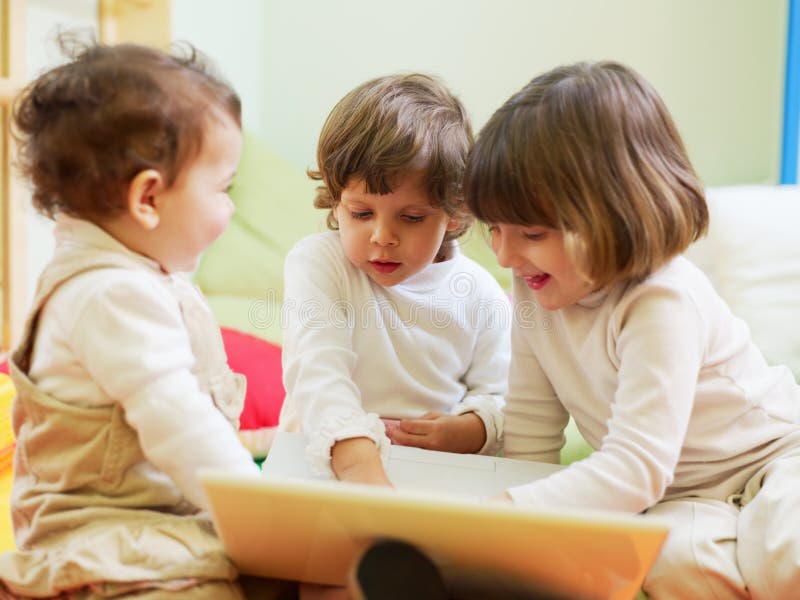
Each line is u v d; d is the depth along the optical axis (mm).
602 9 1902
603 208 779
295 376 991
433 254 997
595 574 598
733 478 911
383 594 578
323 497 557
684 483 916
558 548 574
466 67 2023
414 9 2037
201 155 751
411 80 1006
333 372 969
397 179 917
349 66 2107
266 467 902
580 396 955
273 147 2166
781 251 1491
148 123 712
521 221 804
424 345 1091
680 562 807
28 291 1521
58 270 747
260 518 602
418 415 1098
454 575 646
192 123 734
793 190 1605
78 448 737
